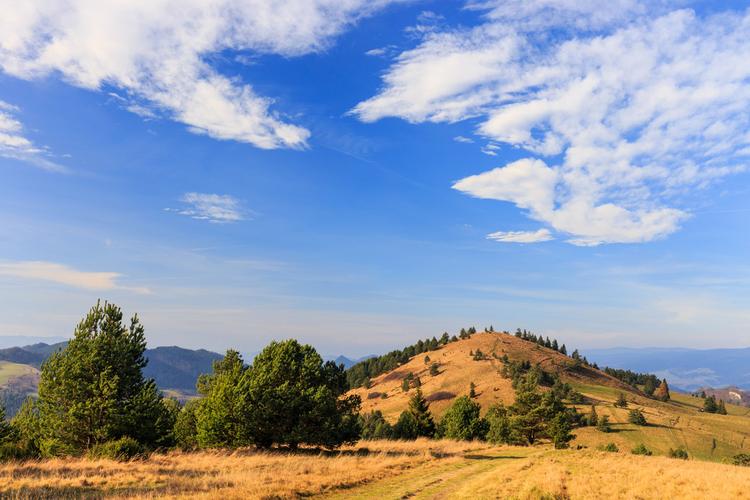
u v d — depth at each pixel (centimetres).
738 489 1998
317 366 3809
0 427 2778
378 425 8481
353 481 2225
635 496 1912
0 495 1581
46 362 3036
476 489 2030
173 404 4500
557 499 1850
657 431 12419
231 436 3469
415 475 2538
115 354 3086
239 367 3994
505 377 17038
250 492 1756
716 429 13750
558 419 6619
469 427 6794
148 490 1766
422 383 18525
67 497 1606
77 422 2853
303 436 3456
